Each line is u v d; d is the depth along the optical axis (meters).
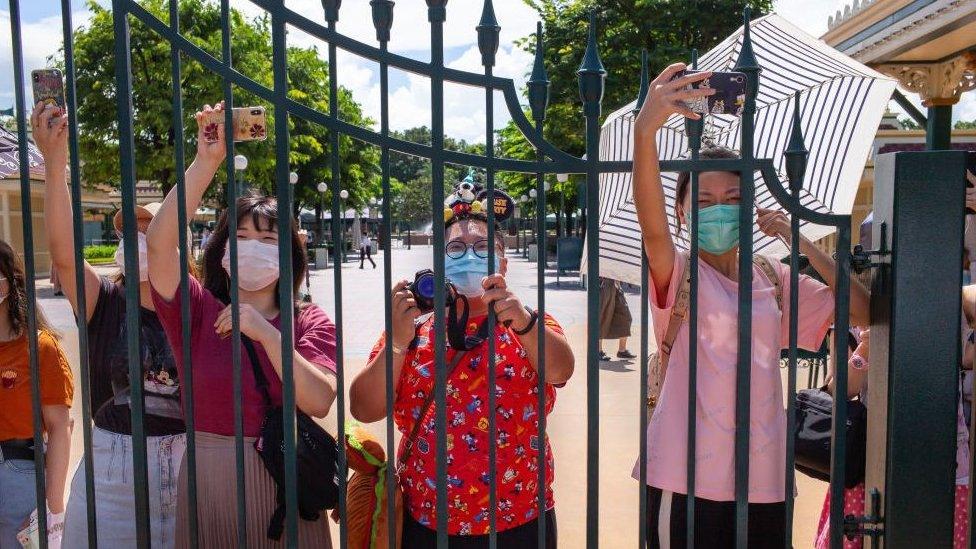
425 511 2.28
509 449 2.24
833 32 8.26
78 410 5.95
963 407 2.50
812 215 1.95
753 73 1.87
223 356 2.28
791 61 3.09
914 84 7.91
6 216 20.73
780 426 2.26
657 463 2.28
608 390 6.99
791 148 1.92
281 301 1.91
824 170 2.84
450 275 2.30
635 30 17.70
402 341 2.21
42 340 2.61
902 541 2.07
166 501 2.60
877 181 2.18
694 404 1.94
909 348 2.04
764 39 3.17
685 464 2.23
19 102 1.91
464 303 2.21
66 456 2.66
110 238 31.69
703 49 18.42
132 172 1.90
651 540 2.36
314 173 32.12
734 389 2.20
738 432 1.98
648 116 1.87
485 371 2.26
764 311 2.26
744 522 1.99
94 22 19.09
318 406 2.25
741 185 1.92
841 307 1.99
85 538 2.54
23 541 2.57
